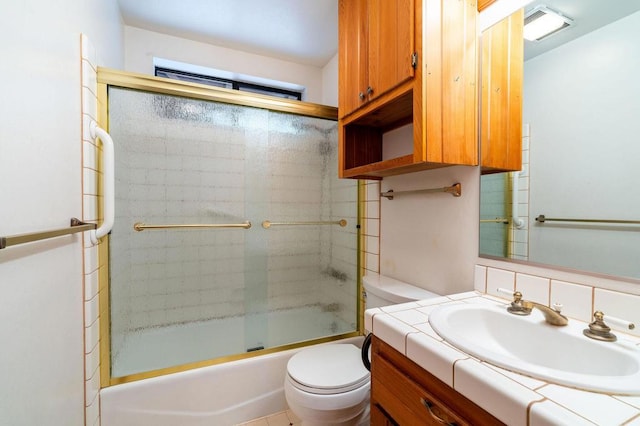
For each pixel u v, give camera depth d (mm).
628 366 585
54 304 831
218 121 1761
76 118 1021
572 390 490
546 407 446
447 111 1050
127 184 1510
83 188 1083
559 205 875
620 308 723
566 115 864
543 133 923
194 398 1430
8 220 594
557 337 732
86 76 1096
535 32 947
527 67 971
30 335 687
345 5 1463
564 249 857
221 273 1812
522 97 983
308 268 2061
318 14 1807
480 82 1107
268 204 1931
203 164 1735
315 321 2057
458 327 842
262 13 1797
